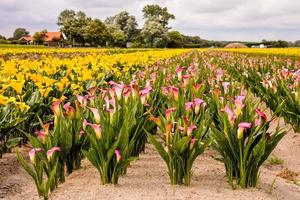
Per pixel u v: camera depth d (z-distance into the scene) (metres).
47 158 3.96
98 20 113.81
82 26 115.06
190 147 4.02
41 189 3.88
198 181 4.41
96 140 4.03
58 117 4.18
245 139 4.05
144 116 4.85
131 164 5.00
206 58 26.25
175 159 4.11
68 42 121.62
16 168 5.01
